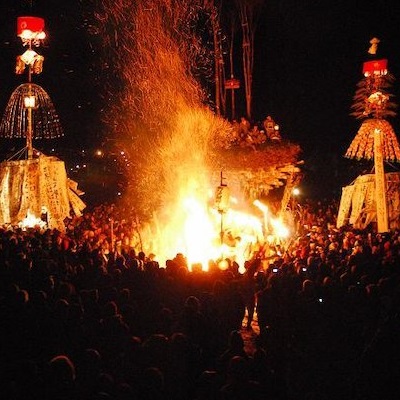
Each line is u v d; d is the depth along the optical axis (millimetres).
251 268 14977
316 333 10703
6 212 22719
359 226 22922
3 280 11797
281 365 9688
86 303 10023
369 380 8234
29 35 22391
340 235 19656
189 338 8562
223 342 10531
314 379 9656
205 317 9773
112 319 8594
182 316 9578
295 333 11320
